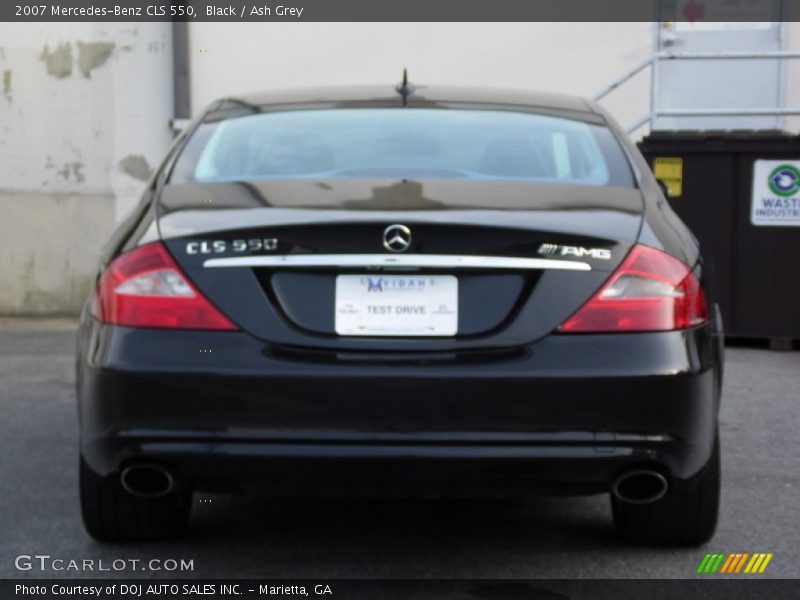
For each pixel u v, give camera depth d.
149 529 3.83
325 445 3.15
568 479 3.22
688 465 3.28
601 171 3.71
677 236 3.46
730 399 6.48
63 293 9.48
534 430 3.15
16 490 4.62
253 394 3.15
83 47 9.36
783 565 3.75
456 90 4.31
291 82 9.95
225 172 3.68
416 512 4.34
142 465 3.24
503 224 3.19
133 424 3.20
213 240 3.24
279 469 3.19
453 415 3.13
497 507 4.41
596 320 3.19
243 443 3.16
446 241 3.18
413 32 9.89
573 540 4.00
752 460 5.18
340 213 3.26
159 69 9.56
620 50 9.78
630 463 3.20
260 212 3.31
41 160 9.42
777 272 7.92
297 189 3.46
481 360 3.14
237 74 9.91
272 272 3.21
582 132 3.96
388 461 3.15
